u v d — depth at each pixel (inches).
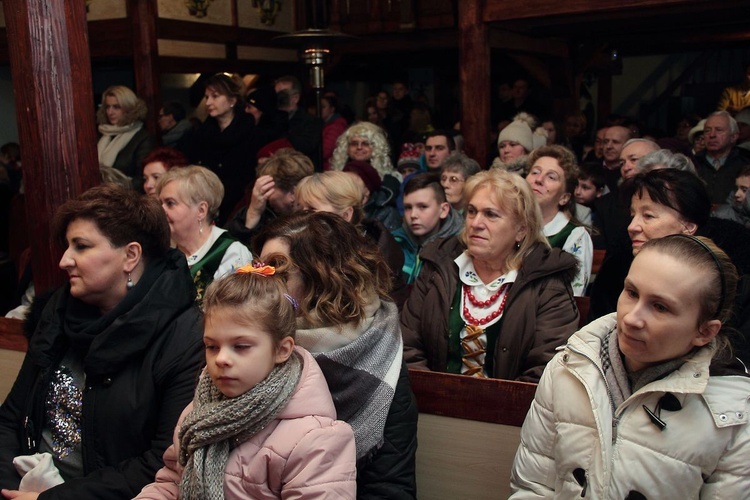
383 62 353.1
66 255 74.1
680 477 57.8
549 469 64.6
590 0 169.8
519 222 91.3
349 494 59.1
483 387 78.8
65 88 99.9
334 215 74.9
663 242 58.7
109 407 72.0
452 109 384.5
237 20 299.9
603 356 62.3
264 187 130.3
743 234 87.8
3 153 265.9
